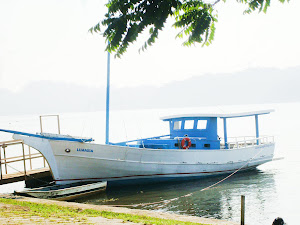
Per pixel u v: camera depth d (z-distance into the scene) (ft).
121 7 11.41
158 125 375.04
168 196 60.03
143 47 11.73
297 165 91.56
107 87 71.61
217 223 35.32
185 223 31.86
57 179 61.52
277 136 195.83
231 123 387.55
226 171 79.00
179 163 70.90
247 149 82.89
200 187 66.95
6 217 26.78
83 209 36.91
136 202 56.08
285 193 60.49
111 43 11.47
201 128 77.87
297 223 43.83
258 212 49.37
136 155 66.44
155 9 11.35
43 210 33.06
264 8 12.78
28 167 105.91
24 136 59.88
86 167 62.90
